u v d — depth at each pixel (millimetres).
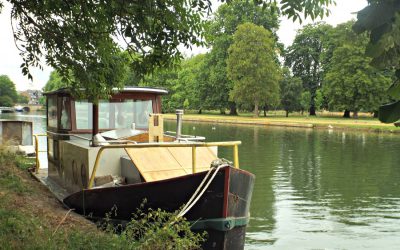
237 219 6602
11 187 9141
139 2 7051
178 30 7609
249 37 59406
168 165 7527
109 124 9422
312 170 20359
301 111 77250
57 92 9828
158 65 8250
